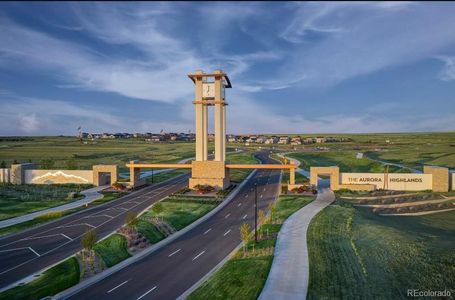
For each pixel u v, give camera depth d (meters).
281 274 32.31
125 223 51.50
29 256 38.84
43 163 92.25
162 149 189.62
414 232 48.69
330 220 50.59
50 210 60.03
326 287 29.73
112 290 30.62
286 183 82.50
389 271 33.59
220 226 50.62
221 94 77.19
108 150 180.00
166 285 31.45
